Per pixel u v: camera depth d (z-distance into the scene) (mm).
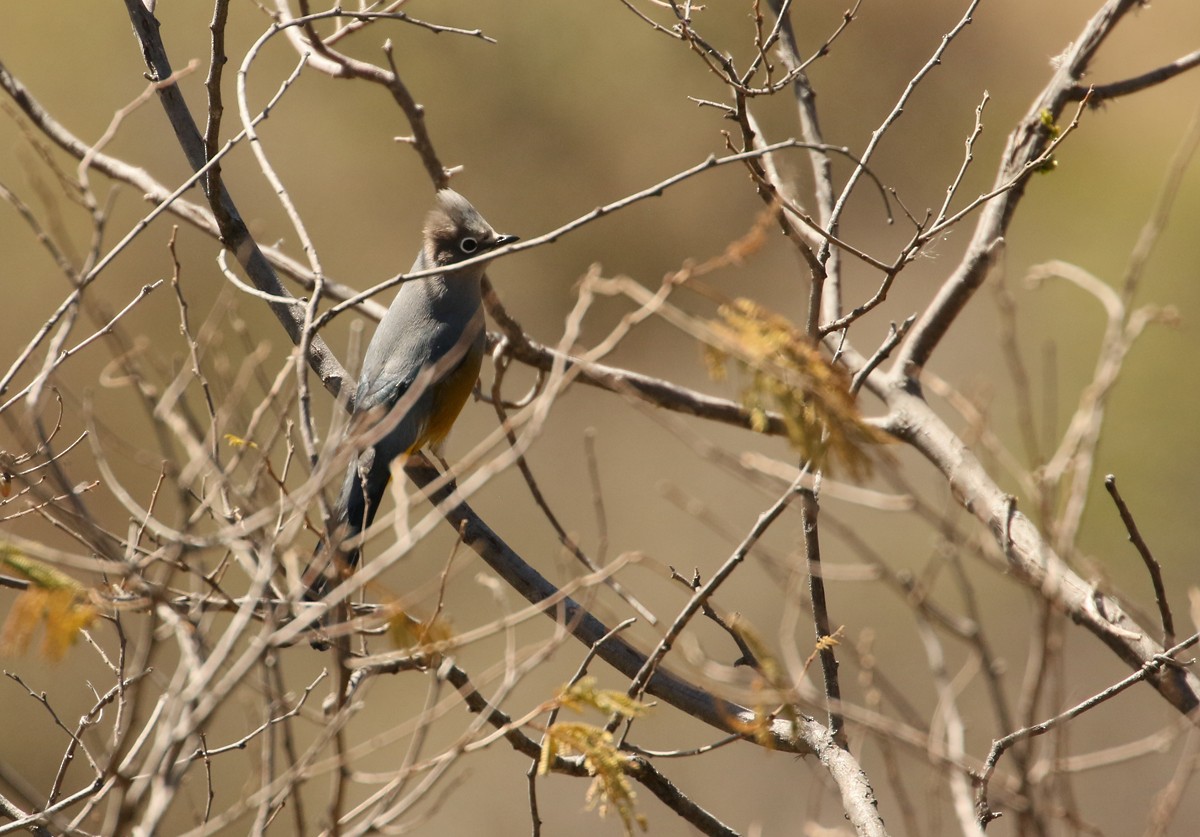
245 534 5414
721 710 7387
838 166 28766
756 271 27625
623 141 29250
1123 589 20594
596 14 28703
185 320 7234
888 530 21484
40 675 17766
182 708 4754
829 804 18344
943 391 9195
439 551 20906
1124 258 24531
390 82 8680
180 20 26891
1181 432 21234
